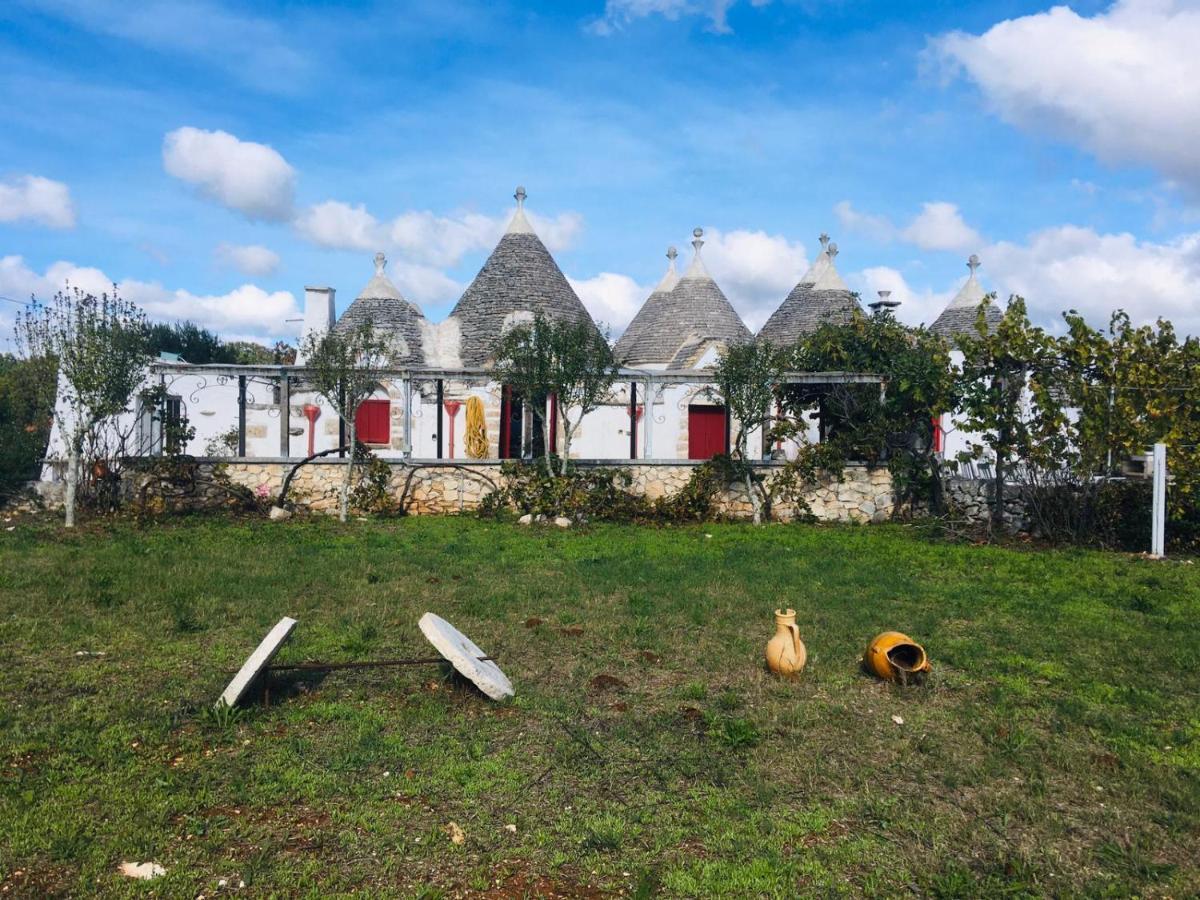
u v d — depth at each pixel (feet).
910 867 14.60
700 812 16.28
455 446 85.61
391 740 18.88
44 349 54.65
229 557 40.06
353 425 59.72
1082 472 51.21
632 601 32.12
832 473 61.98
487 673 21.97
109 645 25.41
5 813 15.25
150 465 58.39
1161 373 49.75
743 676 24.06
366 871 13.99
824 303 97.04
